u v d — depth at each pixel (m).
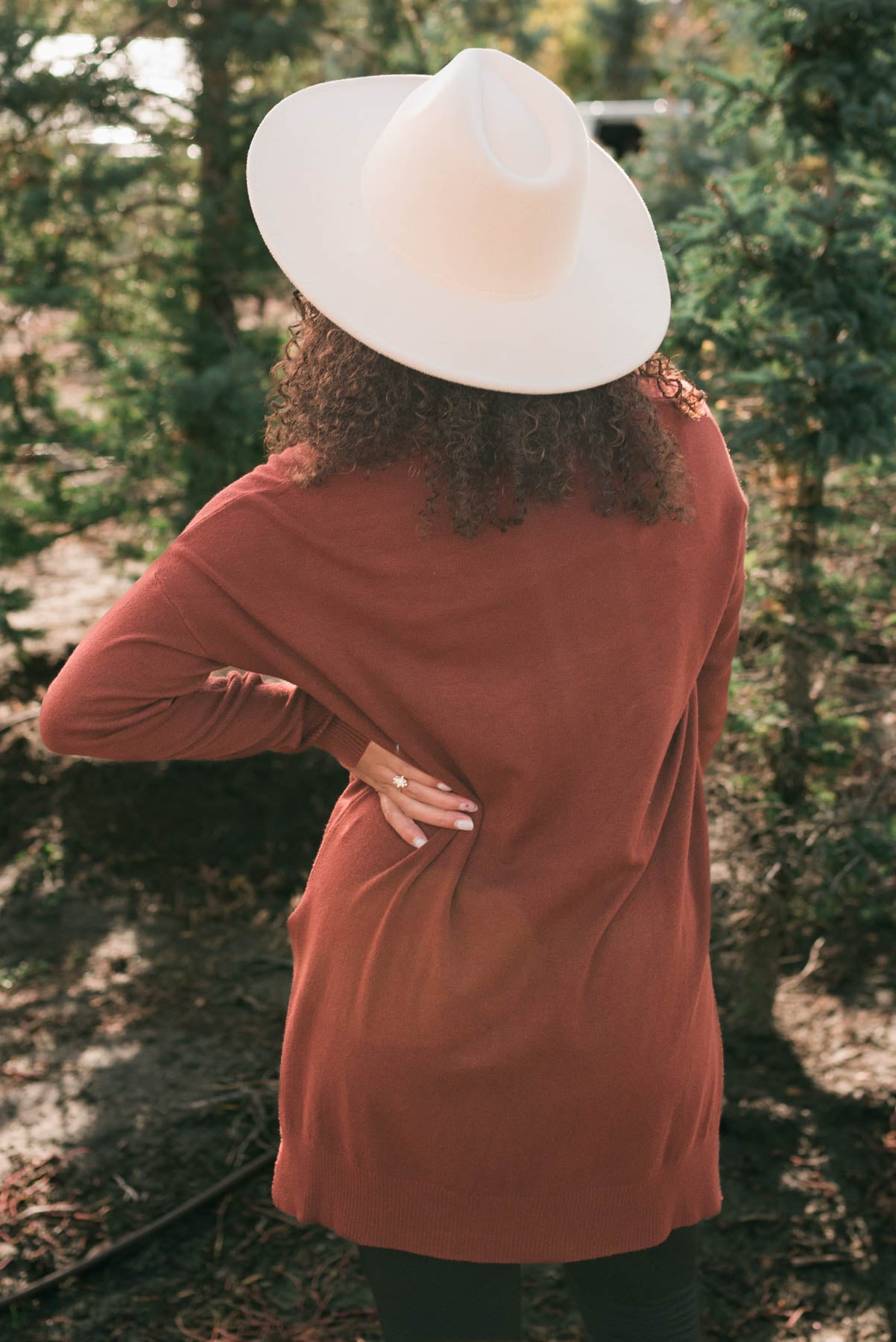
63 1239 2.37
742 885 2.88
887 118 2.46
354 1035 1.24
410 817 1.25
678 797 1.30
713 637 1.34
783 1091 2.79
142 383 3.69
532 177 1.10
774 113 2.58
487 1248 1.25
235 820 3.88
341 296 1.14
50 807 3.94
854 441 2.43
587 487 1.15
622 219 1.32
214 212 3.77
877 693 3.07
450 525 1.13
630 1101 1.21
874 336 2.53
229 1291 2.29
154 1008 3.09
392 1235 1.27
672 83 4.64
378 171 1.18
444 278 1.14
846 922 3.41
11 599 3.85
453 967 1.19
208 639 1.19
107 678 1.20
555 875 1.18
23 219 3.66
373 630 1.17
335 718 1.31
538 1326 2.26
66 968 3.27
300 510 1.15
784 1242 2.41
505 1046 1.18
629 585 1.16
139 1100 2.74
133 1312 2.24
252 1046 2.94
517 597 1.14
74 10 3.94
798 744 2.71
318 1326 2.22
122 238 3.95
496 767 1.18
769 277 2.51
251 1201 2.49
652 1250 1.36
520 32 4.29
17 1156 2.56
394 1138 1.24
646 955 1.21
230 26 3.69
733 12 2.66
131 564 5.08
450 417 1.11
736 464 2.54
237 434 3.68
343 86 1.29
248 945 3.37
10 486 4.03
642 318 1.21
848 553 2.88
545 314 1.15
